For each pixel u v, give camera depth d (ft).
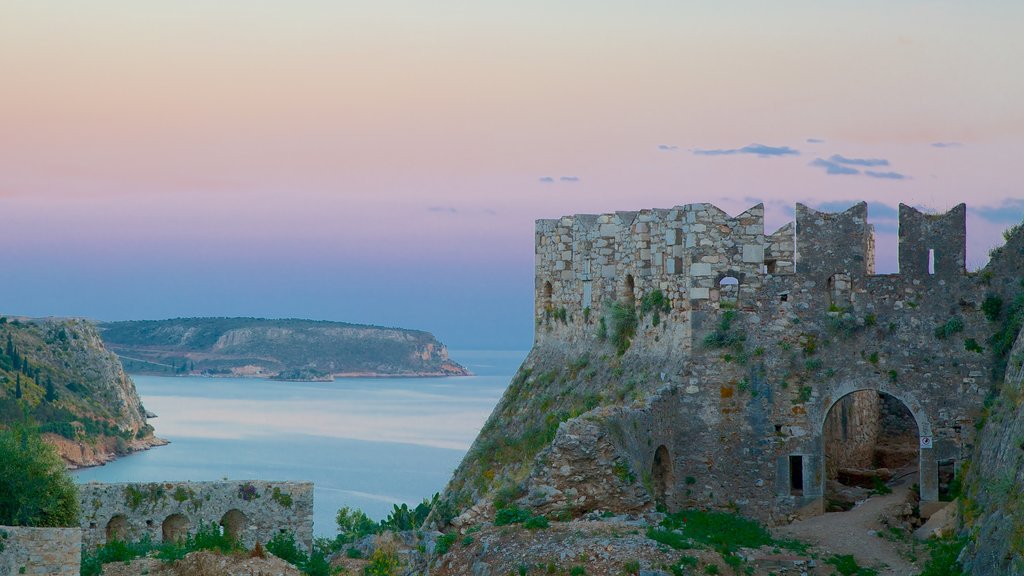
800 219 182.39
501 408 220.02
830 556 160.35
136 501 195.62
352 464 517.55
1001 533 142.51
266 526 200.23
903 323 179.83
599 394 195.42
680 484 179.32
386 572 181.78
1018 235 178.19
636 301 197.57
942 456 177.58
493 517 171.32
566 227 221.25
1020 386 161.27
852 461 203.92
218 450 625.00
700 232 181.98
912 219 180.55
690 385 180.45
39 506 184.34
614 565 148.46
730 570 150.92
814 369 180.14
